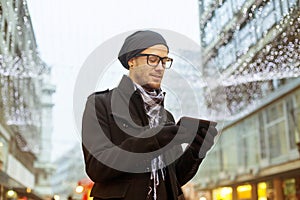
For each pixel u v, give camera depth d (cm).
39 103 1057
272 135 1127
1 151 1123
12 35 522
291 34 542
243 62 639
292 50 589
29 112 1059
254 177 1207
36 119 1196
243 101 991
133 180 99
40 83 912
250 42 580
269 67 674
